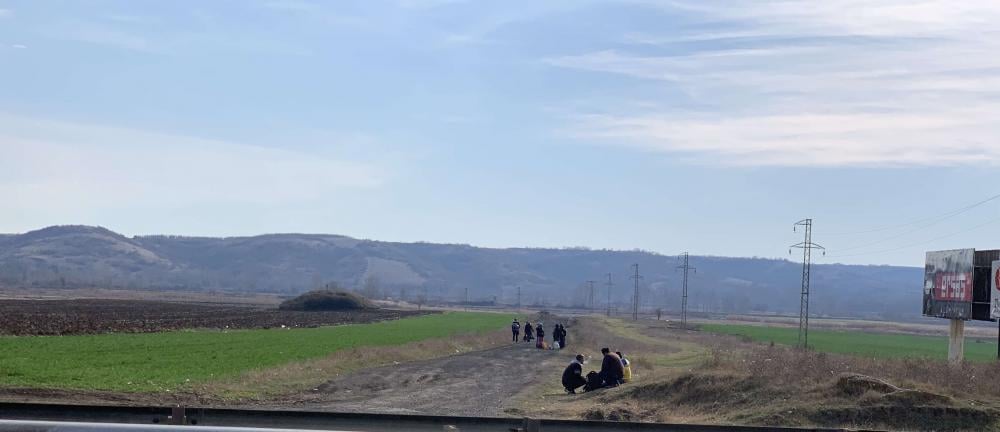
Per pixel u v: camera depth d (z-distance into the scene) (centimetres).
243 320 9944
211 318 10050
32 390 2792
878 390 2547
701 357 5419
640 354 6338
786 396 2631
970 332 16050
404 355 5269
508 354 6141
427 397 3156
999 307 3772
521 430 1340
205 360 4403
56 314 9019
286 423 1352
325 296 15050
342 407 2766
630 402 2905
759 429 1429
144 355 4609
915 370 2955
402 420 1365
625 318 18475
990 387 2733
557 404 3019
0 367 3478
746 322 18000
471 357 5634
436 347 6084
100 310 10638
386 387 3497
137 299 16362
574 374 3425
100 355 4475
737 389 2792
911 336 12675
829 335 11981
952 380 2769
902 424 2350
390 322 11281
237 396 2961
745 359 3400
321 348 5684
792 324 17700
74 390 2861
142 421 1363
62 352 4569
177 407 1345
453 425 1364
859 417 2389
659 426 1394
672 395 2912
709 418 2528
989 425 2339
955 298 4156
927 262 4541
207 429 1022
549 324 12681
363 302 15375
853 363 3156
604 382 3422
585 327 11762
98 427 1002
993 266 3844
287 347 5731
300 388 3309
